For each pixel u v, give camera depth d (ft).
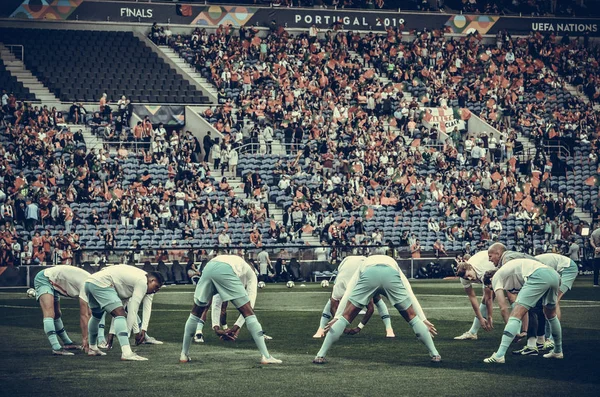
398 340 45.57
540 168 131.23
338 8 157.28
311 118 130.52
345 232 112.47
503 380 32.78
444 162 127.03
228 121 127.95
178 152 118.83
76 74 136.26
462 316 58.29
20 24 142.82
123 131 121.08
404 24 159.84
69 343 42.34
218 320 45.55
